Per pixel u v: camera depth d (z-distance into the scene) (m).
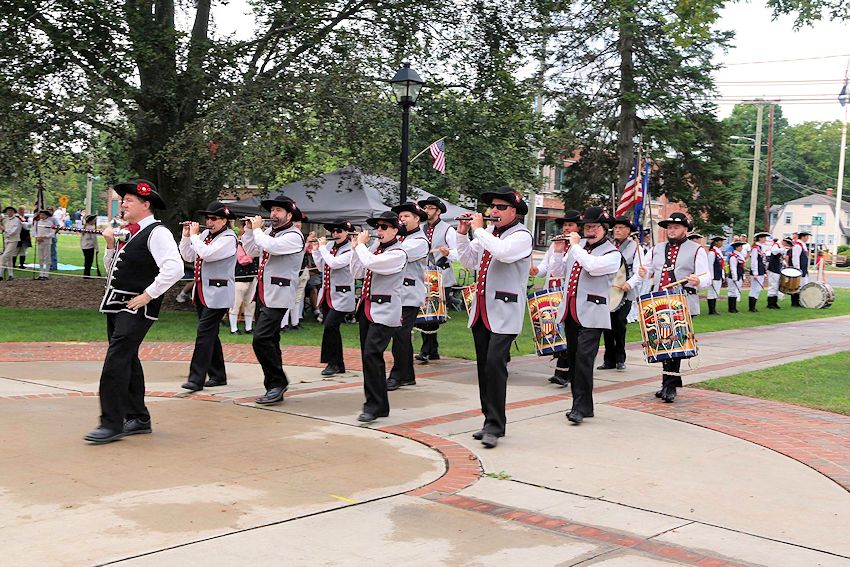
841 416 8.80
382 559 4.58
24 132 15.84
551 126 25.09
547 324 10.23
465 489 5.91
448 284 12.62
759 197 75.75
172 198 18.89
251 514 5.22
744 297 29.20
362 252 8.03
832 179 90.25
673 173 28.95
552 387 10.30
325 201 17.53
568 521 5.28
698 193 29.30
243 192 19.33
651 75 26.80
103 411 6.90
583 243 9.83
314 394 9.48
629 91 26.42
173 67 17.09
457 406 8.89
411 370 10.16
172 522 5.03
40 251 23.17
